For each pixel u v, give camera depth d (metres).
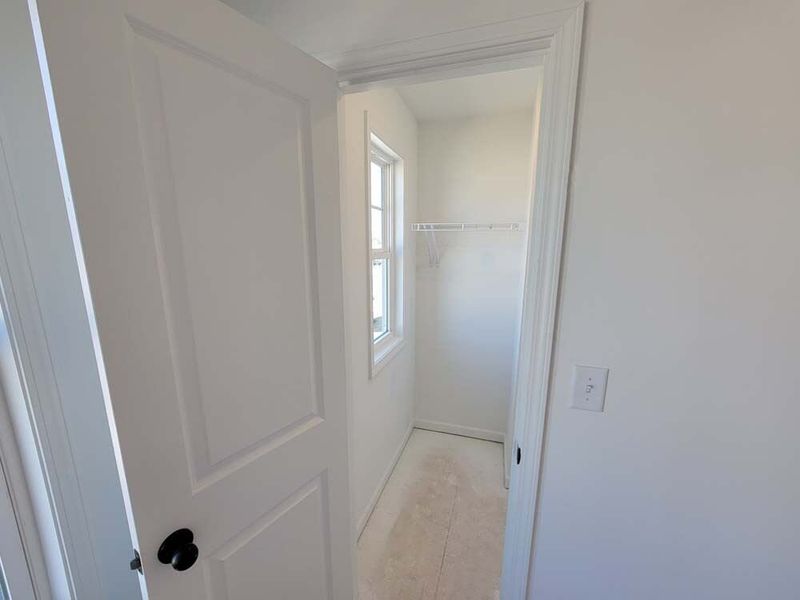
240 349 0.76
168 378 0.63
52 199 0.73
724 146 0.71
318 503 1.05
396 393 2.30
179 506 0.66
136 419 0.58
